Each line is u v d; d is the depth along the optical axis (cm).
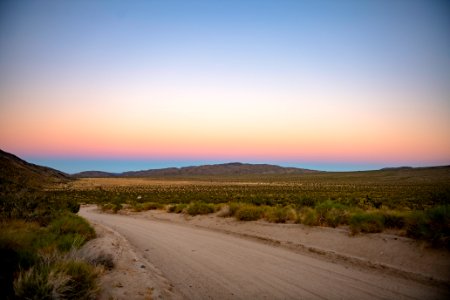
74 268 751
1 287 680
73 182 15900
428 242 1069
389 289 806
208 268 1055
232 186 11894
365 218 1417
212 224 2288
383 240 1223
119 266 1040
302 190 8162
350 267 1032
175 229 2173
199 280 921
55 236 1337
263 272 985
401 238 1194
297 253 1273
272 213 2047
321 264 1077
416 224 1209
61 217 1906
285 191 7719
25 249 930
